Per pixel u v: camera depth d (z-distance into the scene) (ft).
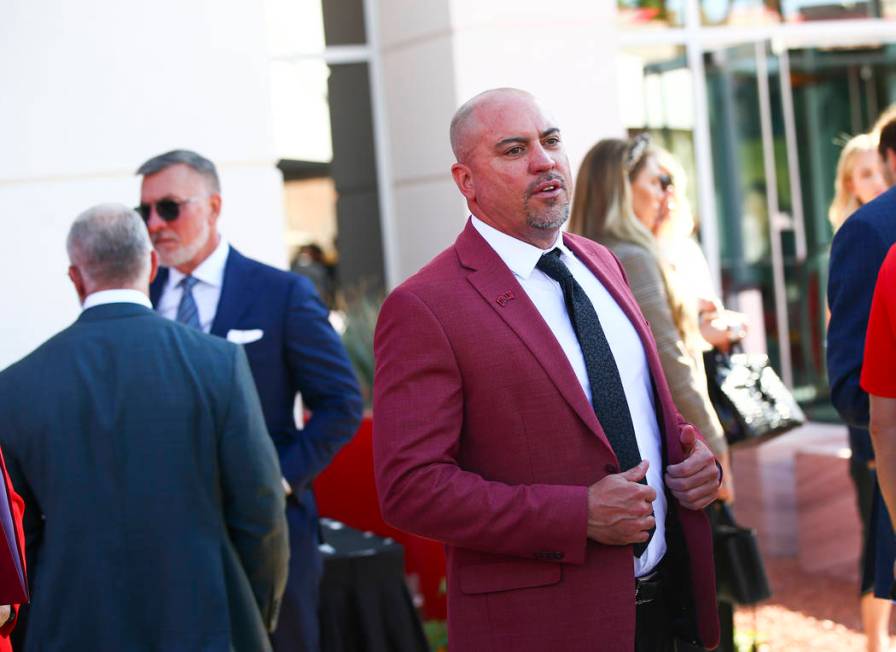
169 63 14.53
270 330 10.91
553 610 7.28
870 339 8.23
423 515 7.20
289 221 21.80
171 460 8.28
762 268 23.61
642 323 8.06
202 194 10.98
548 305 7.68
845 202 14.64
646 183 11.87
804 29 23.88
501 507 7.11
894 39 24.44
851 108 24.23
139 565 8.14
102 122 14.24
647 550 7.74
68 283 14.17
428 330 7.36
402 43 20.94
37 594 8.14
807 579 17.65
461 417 7.39
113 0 14.26
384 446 7.35
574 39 19.77
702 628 7.83
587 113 19.81
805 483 18.07
